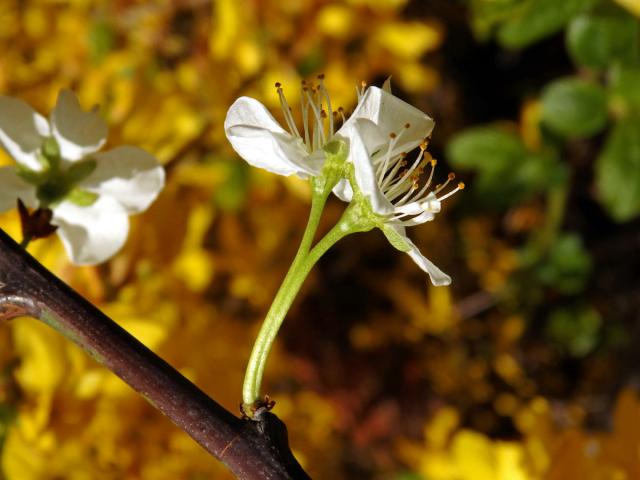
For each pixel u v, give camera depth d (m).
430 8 0.23
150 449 0.13
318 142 0.08
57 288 0.08
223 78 0.16
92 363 0.13
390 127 0.08
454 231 0.24
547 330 0.24
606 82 0.16
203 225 0.15
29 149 0.10
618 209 0.15
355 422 0.21
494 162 0.18
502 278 0.24
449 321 0.23
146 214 0.14
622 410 0.13
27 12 0.18
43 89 0.17
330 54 0.17
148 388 0.08
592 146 0.21
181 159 0.15
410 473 0.19
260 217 0.18
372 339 0.23
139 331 0.13
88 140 0.10
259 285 0.18
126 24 0.17
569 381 0.24
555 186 0.18
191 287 0.15
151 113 0.15
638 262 0.24
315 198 0.08
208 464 0.14
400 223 0.08
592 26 0.15
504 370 0.24
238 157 0.16
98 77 0.17
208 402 0.08
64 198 0.10
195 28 0.17
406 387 0.23
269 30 0.17
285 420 0.17
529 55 0.24
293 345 0.21
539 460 0.14
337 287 0.23
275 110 0.16
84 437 0.13
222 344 0.15
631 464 0.12
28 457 0.12
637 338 0.23
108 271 0.13
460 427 0.22
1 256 0.08
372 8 0.18
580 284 0.22
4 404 0.13
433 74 0.20
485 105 0.25
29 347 0.12
